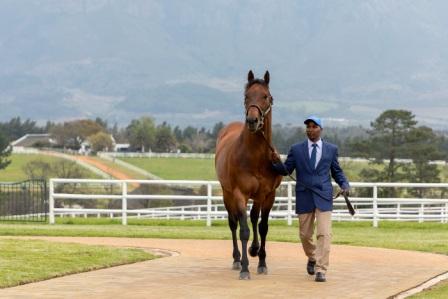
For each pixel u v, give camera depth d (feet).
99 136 479.41
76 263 46.91
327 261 42.57
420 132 197.47
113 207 182.70
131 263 48.96
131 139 507.71
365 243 64.03
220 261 50.29
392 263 50.31
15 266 44.86
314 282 42.06
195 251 55.83
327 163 43.60
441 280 43.06
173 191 202.90
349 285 41.14
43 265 45.62
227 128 51.16
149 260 50.47
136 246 58.59
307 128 43.80
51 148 463.01
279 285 40.96
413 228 84.74
